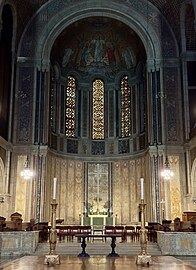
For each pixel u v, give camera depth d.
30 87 25.34
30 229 19.06
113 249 14.64
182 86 25.05
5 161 23.12
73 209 27.69
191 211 22.77
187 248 16.08
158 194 23.69
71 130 29.75
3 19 22.55
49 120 26.09
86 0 26.17
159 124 24.84
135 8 26.34
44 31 26.14
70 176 28.30
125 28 28.58
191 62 25.02
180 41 25.48
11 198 23.53
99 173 28.94
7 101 23.80
